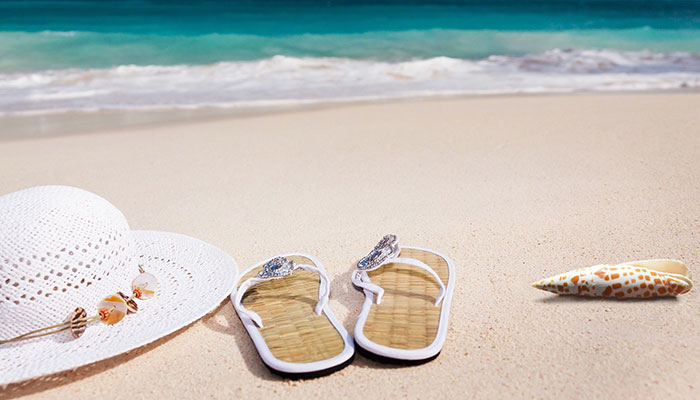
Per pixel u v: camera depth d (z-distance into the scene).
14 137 1.56
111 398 0.62
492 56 3.21
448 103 2.02
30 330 0.64
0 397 0.62
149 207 1.05
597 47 3.51
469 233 0.91
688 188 1.03
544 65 2.96
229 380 0.64
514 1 6.26
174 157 1.34
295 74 2.71
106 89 2.34
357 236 0.92
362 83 2.53
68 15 4.61
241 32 3.97
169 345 0.68
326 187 1.12
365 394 0.61
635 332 0.68
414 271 0.78
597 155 1.24
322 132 1.58
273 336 0.67
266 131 1.61
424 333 0.66
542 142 1.38
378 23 4.57
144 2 5.54
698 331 0.67
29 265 0.63
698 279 0.76
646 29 4.35
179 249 0.80
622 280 0.72
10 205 0.66
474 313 0.72
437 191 1.08
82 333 0.64
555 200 1.01
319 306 0.70
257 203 1.05
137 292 0.69
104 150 1.42
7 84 2.38
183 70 2.74
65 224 0.65
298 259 0.82
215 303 0.67
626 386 0.61
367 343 0.65
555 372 0.63
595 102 1.95
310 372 0.62
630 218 0.93
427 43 3.66
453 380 0.62
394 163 1.25
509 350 0.66
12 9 4.89
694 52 3.29
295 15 4.94
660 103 1.88
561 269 0.80
